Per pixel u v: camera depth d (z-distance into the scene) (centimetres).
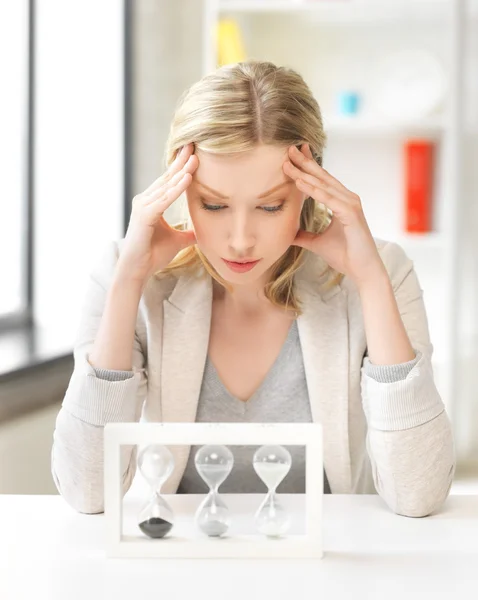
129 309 149
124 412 146
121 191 389
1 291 332
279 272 159
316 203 167
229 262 142
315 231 168
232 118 135
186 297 163
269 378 164
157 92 406
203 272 164
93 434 144
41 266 343
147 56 397
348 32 392
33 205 329
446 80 383
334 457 162
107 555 123
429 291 396
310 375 162
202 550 123
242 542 123
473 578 117
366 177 393
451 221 369
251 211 139
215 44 371
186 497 147
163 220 154
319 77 395
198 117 138
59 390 289
